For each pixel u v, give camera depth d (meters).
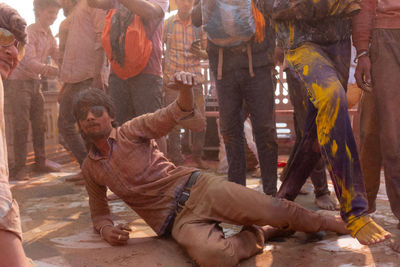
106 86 3.94
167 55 4.32
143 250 2.06
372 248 1.97
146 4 3.08
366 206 1.78
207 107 5.19
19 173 4.04
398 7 2.03
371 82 2.13
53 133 5.04
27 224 2.55
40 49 4.27
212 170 4.33
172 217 2.05
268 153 2.88
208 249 1.75
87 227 2.47
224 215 1.92
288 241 2.14
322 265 1.81
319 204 2.82
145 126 2.06
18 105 4.01
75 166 4.82
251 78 2.78
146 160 2.09
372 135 2.27
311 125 2.00
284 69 2.95
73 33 3.61
